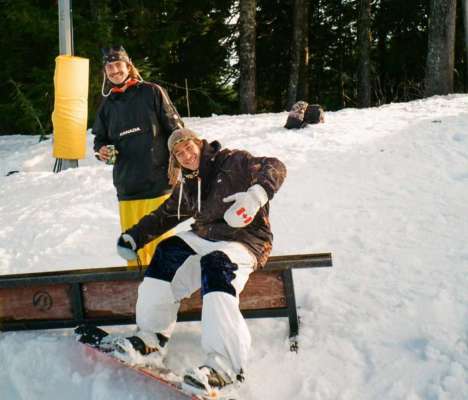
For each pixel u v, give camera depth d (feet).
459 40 66.74
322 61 81.41
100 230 18.56
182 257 9.77
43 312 11.32
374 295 12.05
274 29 74.74
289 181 21.93
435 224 16.33
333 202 19.15
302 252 15.02
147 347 9.42
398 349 10.09
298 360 9.96
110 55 11.93
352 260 14.08
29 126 50.65
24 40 52.70
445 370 9.40
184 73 66.39
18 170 33.40
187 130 9.94
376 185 20.83
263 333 10.88
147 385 9.46
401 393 8.98
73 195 23.53
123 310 11.09
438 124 29.73
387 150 25.57
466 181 20.66
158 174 12.09
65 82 29.12
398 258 14.01
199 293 10.85
